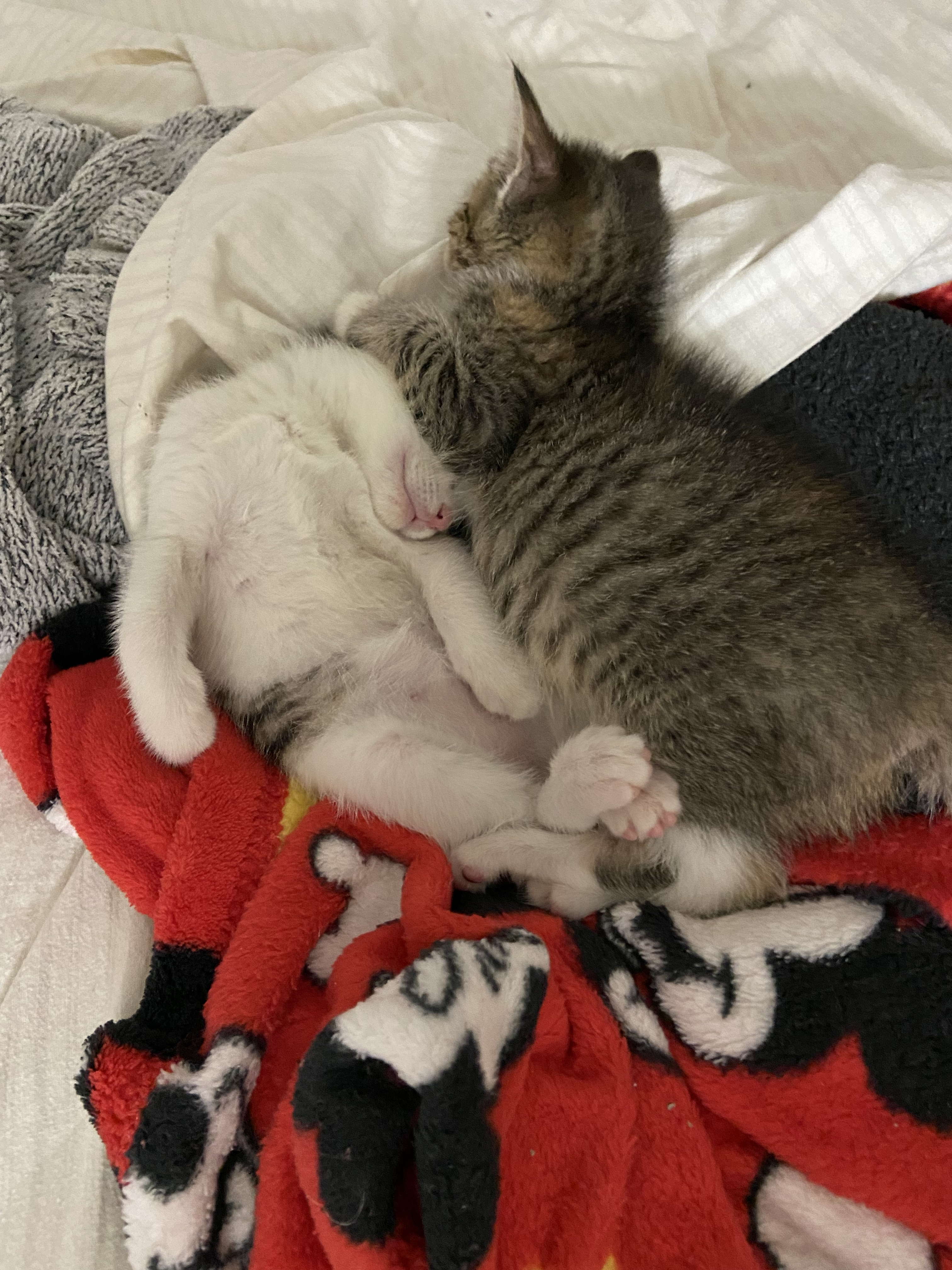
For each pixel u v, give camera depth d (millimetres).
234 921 267
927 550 305
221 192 340
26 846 296
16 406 333
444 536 332
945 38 406
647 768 270
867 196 316
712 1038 243
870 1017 241
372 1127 205
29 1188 241
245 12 456
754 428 294
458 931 244
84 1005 266
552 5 434
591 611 281
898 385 324
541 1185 217
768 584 264
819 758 261
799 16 413
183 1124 224
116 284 348
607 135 405
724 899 271
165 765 292
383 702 318
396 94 398
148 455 319
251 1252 215
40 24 455
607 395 302
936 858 263
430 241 368
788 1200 233
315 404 321
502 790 303
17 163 389
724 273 326
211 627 312
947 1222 223
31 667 303
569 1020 238
